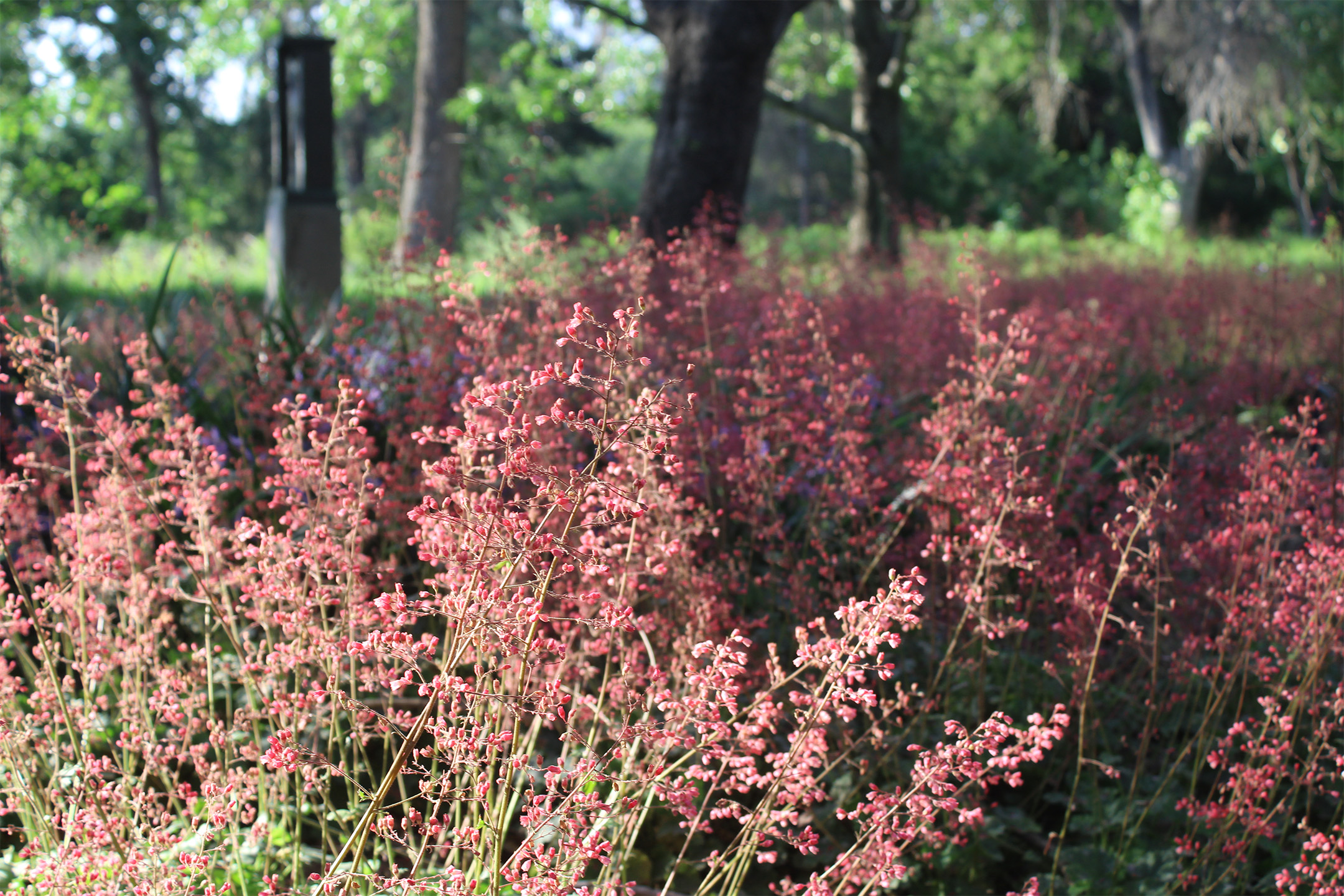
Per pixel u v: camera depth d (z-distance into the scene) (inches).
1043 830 119.3
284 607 93.1
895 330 217.5
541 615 64.9
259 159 1851.6
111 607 123.2
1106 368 183.5
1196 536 147.2
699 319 165.8
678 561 104.0
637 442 63.9
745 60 312.5
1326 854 94.0
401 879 69.8
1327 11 905.5
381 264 169.5
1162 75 1198.9
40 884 78.1
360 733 86.7
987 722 77.4
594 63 684.1
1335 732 120.0
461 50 725.9
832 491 131.0
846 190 1718.8
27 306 197.6
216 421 155.3
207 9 808.3
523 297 128.0
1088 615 114.7
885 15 626.5
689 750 81.5
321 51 420.2
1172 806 115.9
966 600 109.0
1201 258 455.5
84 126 1354.6
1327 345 228.2
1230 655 132.2
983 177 1390.3
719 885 103.7
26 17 824.3
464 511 66.0
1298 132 984.3
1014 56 979.9
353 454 83.0
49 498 129.2
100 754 106.3
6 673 89.0
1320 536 116.7
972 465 117.3
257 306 223.6
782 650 129.7
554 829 92.7
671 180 316.2
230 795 86.3
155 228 850.8
